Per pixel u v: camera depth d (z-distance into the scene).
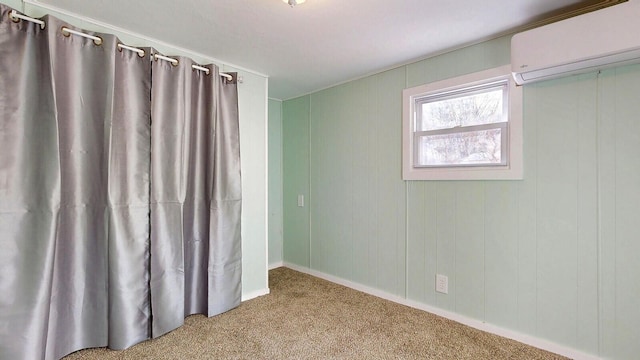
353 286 3.10
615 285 1.75
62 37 1.74
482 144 2.27
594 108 1.80
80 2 1.70
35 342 1.59
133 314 1.96
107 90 1.87
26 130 1.63
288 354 1.91
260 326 2.26
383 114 2.83
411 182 2.64
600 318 1.79
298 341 2.06
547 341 1.97
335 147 3.27
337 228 3.26
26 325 1.58
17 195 1.60
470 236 2.30
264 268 2.93
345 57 2.52
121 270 1.91
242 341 2.05
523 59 1.77
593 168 1.80
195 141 2.36
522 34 1.77
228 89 2.53
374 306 2.64
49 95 1.67
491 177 2.18
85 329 1.88
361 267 3.04
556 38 1.66
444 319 2.40
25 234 1.61
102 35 1.86
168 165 2.15
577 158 1.85
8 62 1.58
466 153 2.35
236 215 2.54
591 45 1.55
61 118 1.75
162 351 1.92
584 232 1.84
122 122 1.94
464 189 2.33
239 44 2.26
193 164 2.36
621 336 1.73
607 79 1.76
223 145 2.47
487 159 2.25
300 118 3.66
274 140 3.84
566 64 1.67
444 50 2.37
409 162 2.64
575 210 1.87
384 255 2.85
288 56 2.49
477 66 2.24
